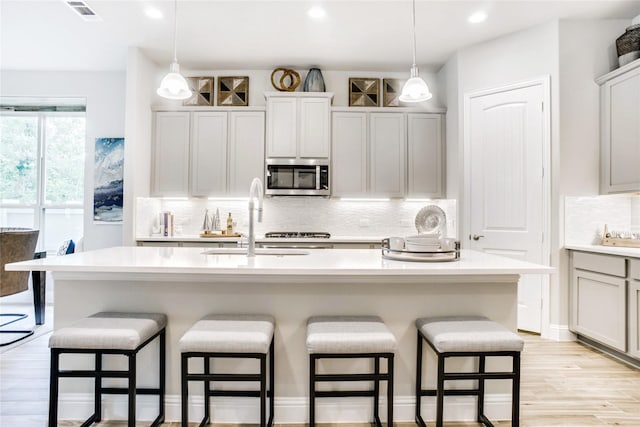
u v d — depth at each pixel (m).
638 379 2.59
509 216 3.70
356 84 4.64
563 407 2.21
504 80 3.74
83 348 1.67
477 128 3.94
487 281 2.05
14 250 3.45
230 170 4.39
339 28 3.60
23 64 4.50
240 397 2.04
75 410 2.05
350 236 4.68
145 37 3.80
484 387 2.07
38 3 3.18
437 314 2.06
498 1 3.13
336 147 4.43
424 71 4.68
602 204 3.39
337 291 2.06
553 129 3.42
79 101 4.79
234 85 4.64
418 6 3.21
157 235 4.34
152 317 1.93
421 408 2.04
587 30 3.42
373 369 2.03
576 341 3.33
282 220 4.69
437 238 2.08
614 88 3.19
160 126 4.40
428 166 4.44
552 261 3.40
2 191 4.90
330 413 2.04
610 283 2.90
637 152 2.96
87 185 4.68
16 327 3.78
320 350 1.65
